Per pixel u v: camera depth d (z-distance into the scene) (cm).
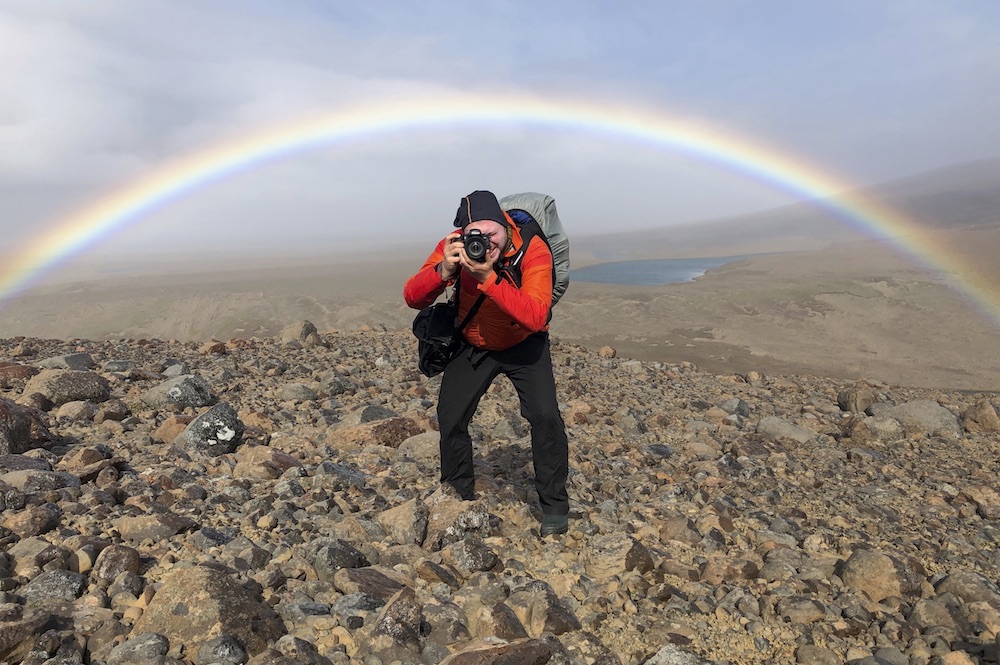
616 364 1431
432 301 444
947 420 952
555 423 448
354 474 555
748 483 650
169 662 277
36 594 327
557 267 425
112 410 714
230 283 14262
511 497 536
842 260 11519
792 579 412
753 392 1251
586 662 311
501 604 342
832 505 605
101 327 10106
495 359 452
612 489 594
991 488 670
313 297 10362
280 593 356
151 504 471
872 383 1453
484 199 396
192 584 308
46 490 457
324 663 289
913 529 556
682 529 477
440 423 478
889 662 328
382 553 420
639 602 376
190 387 786
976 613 375
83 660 283
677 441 822
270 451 585
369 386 985
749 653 335
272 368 1048
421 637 320
